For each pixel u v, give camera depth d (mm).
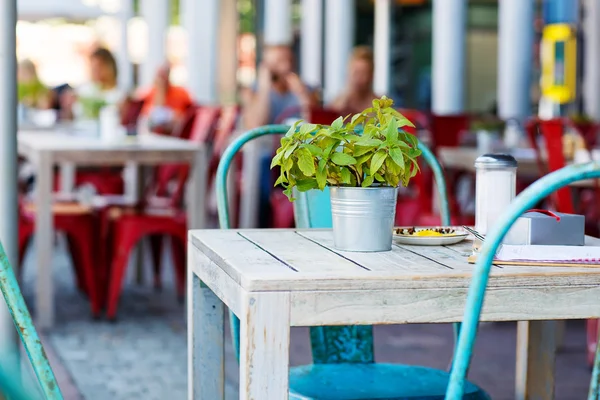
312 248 1903
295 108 6180
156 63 12586
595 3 11367
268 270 1614
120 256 4883
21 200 5348
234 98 14578
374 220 1843
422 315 1589
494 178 1993
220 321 2127
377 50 13258
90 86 6387
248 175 6762
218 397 2135
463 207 6203
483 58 16031
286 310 1547
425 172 5094
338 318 1565
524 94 9062
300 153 1761
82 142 5027
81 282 5605
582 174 1315
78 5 10945
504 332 4668
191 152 4938
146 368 3965
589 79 11500
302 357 4133
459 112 9500
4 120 2770
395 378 2234
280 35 11406
